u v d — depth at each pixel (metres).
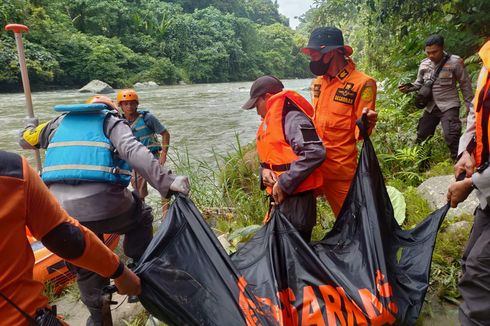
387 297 1.94
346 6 9.59
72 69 34.97
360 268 2.12
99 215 2.33
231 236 3.31
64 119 2.47
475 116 1.93
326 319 1.90
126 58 39.94
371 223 2.26
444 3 6.74
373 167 2.46
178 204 1.99
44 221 1.27
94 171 2.29
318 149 2.25
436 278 2.64
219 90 31.33
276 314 1.81
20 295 1.24
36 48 31.41
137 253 2.85
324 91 2.99
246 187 5.02
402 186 4.40
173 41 48.06
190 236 1.89
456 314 2.39
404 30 7.25
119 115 2.51
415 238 2.37
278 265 2.07
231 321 1.67
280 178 2.33
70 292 3.31
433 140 5.31
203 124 13.39
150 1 51.84
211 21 55.78
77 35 36.53
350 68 2.91
